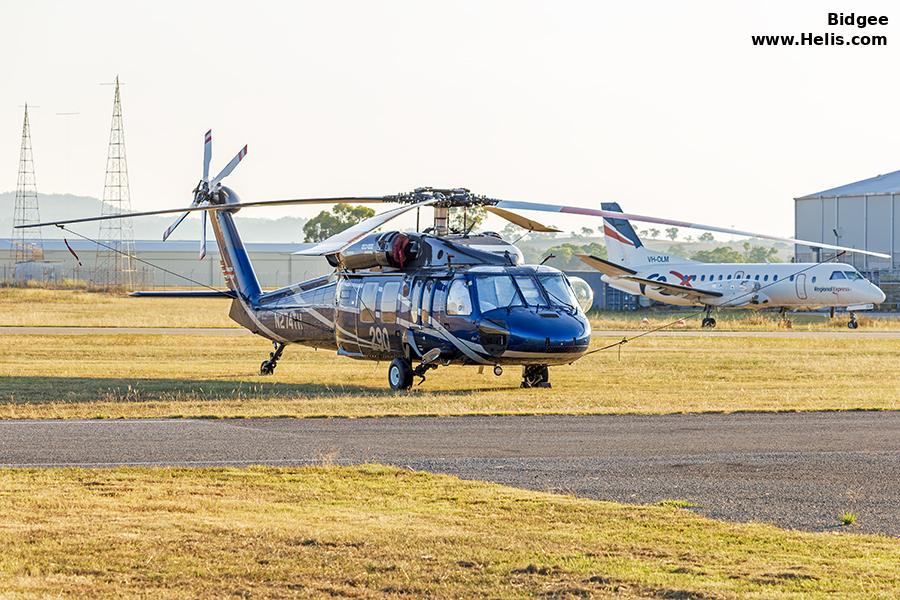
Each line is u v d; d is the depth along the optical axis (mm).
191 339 122250
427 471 39875
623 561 26578
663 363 93938
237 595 23812
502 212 71438
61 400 63281
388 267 72938
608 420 55156
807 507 33844
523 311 67438
